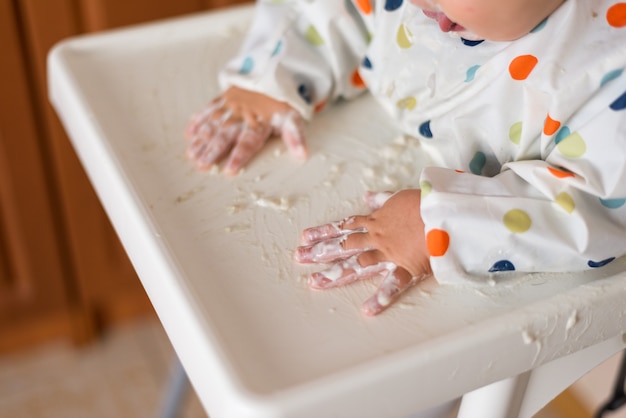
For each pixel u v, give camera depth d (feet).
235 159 1.90
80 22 3.17
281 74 2.02
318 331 1.50
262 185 1.86
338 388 1.34
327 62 2.07
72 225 3.77
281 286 1.60
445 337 1.43
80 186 3.63
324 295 1.58
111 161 1.82
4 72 3.19
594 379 3.62
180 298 1.49
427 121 1.91
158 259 1.57
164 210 1.78
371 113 2.08
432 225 1.56
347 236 1.66
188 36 2.32
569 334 1.51
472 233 1.55
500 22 1.53
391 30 1.93
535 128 1.67
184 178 1.87
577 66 1.57
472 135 1.79
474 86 1.73
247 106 2.01
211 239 1.70
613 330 1.57
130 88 2.14
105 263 3.97
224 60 2.26
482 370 1.46
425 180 1.61
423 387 1.42
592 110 1.59
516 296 1.57
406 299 1.57
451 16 1.54
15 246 3.77
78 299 4.08
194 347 1.43
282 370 1.42
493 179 1.63
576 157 1.60
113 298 4.16
